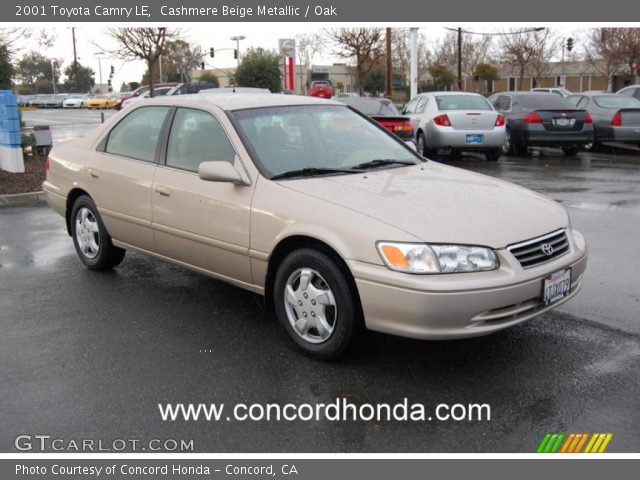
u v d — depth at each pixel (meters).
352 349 4.13
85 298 5.53
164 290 5.73
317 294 4.16
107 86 88.56
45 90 95.94
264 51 36.22
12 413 3.65
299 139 4.99
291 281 4.34
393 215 3.95
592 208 8.91
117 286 5.85
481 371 4.06
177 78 58.72
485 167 13.56
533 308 4.01
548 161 14.58
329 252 4.09
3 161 12.11
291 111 5.20
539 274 3.95
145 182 5.37
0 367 4.22
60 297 5.56
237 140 4.78
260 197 4.48
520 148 15.77
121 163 5.68
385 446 3.31
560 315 4.95
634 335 4.56
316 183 4.47
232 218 4.62
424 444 3.32
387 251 3.79
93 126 28.61
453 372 4.05
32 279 6.08
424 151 15.18
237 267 4.71
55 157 6.57
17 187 10.68
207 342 4.58
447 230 3.84
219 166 4.51
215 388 3.90
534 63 50.91
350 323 4.01
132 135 5.73
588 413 3.56
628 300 5.24
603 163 14.05
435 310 3.68
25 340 4.64
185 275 6.16
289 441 3.36
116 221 5.77
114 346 4.53
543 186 10.83
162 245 5.34
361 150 5.16
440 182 4.63
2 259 6.79
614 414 3.54
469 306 3.70
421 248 3.74
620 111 15.71
